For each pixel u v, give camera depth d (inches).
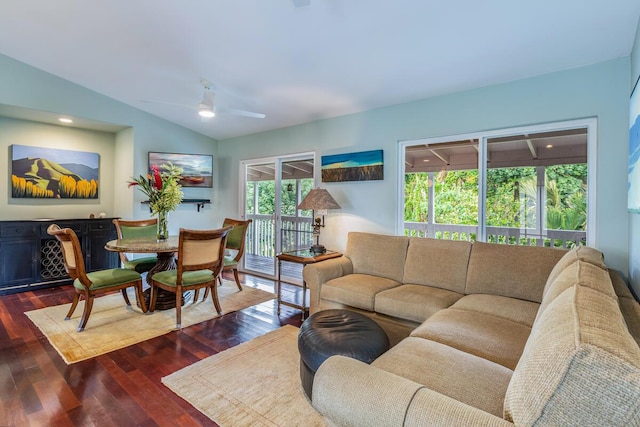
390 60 110.0
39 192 178.2
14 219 171.9
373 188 149.6
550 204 110.2
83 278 112.8
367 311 107.1
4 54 140.2
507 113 114.7
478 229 123.5
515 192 116.6
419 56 105.6
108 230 187.6
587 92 100.0
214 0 92.8
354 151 156.1
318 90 138.2
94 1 101.7
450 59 105.1
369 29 95.5
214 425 68.0
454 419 33.3
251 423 68.7
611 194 96.3
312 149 174.1
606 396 26.4
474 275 104.4
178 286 120.2
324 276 119.4
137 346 103.3
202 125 201.6
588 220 102.2
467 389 48.2
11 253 158.4
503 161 118.8
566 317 35.5
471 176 126.0
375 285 112.1
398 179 142.9
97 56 135.0
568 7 77.9
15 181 170.9
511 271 98.3
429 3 82.1
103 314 130.3
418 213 139.1
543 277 93.0
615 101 95.6
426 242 119.5
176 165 199.6
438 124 130.4
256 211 210.1
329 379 41.8
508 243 118.2
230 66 127.5
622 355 26.8
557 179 108.8
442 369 53.6
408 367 54.4
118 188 200.7
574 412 27.7
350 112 157.0
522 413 30.6
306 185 181.8
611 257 96.3
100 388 80.5
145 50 125.6
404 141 141.3
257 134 202.5
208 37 110.8
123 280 124.3
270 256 202.4
